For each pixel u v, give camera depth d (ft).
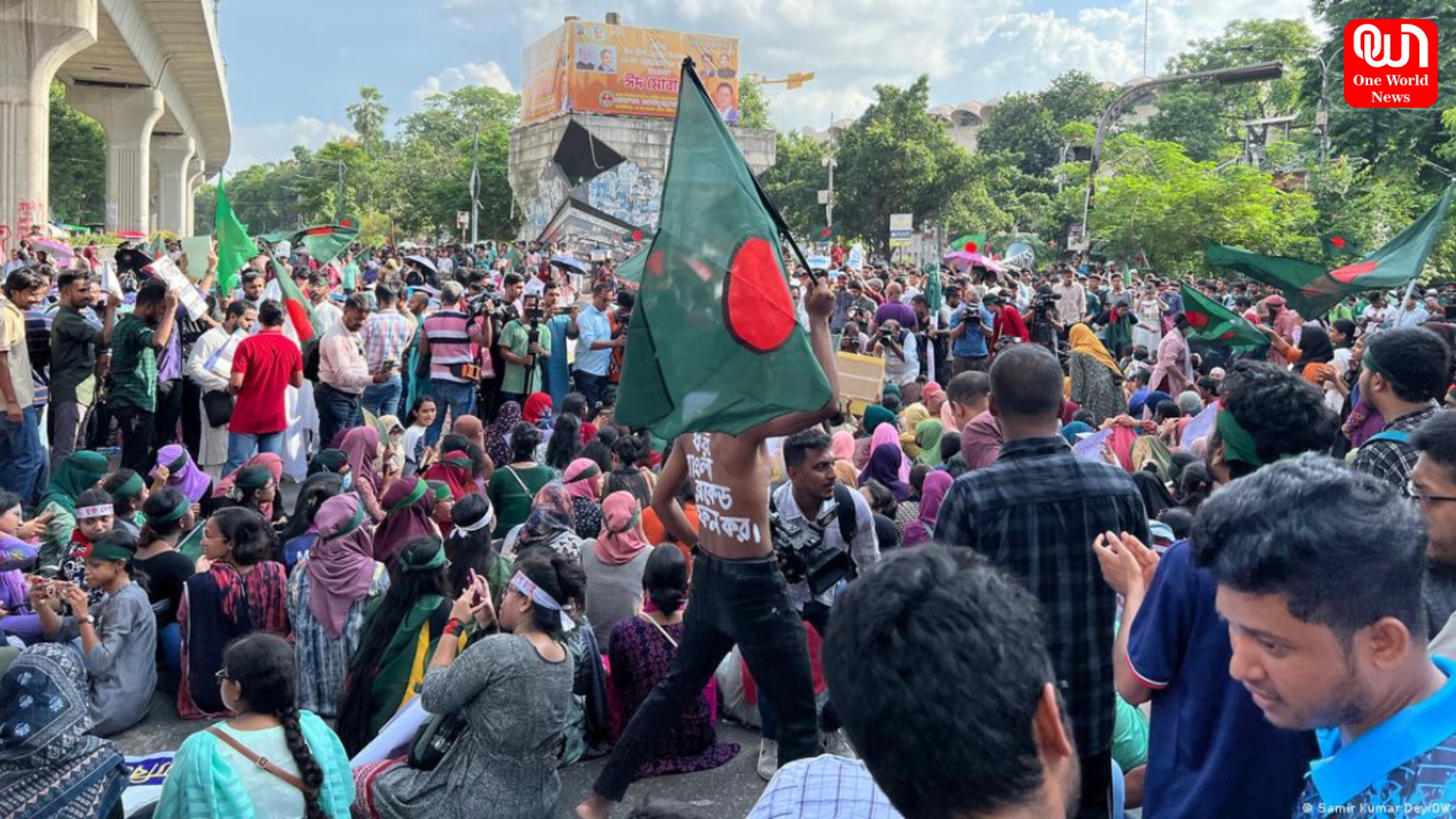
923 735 4.12
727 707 18.31
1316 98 132.87
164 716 18.15
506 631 14.44
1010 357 10.51
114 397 28.53
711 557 12.28
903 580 4.44
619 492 19.42
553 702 13.33
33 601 17.19
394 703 15.94
